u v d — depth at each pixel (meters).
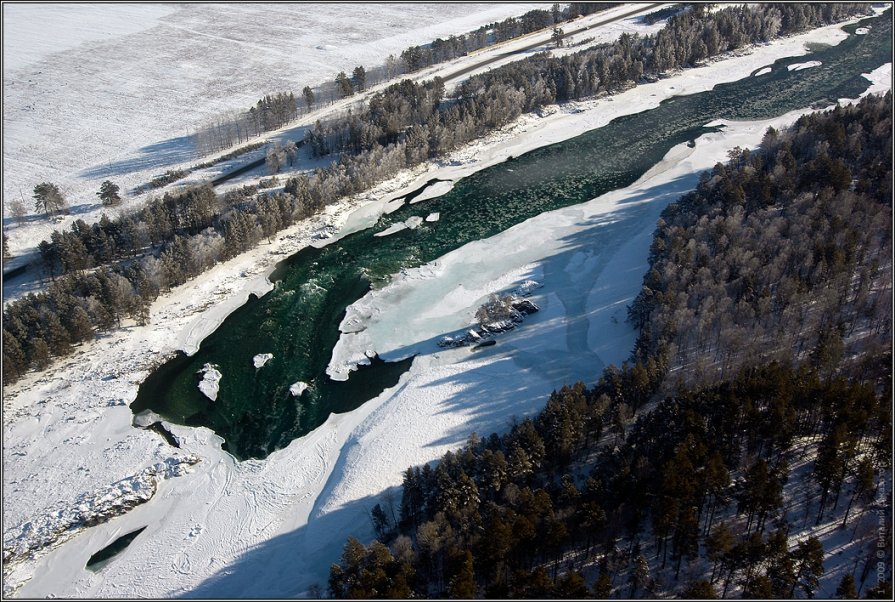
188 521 100.69
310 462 109.00
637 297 128.38
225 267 156.12
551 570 84.75
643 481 86.56
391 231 169.62
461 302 142.12
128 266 149.75
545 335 129.25
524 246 158.38
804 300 115.31
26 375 127.31
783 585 78.19
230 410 120.50
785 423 89.75
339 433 113.94
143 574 93.44
